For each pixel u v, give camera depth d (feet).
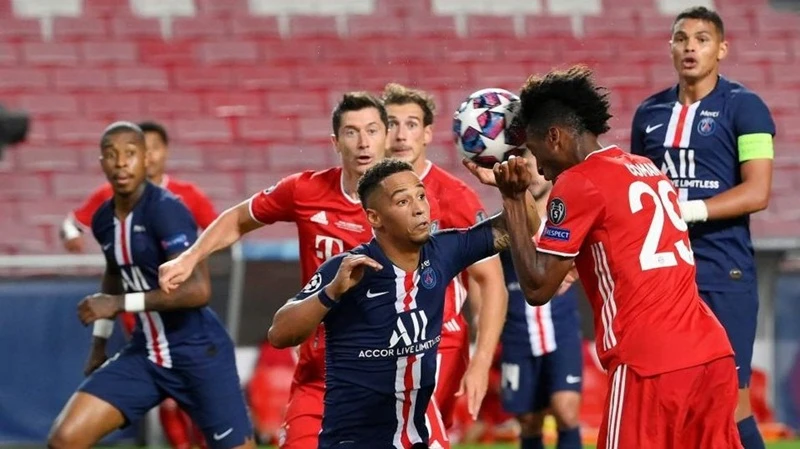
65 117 197.16
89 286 128.67
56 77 202.49
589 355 138.10
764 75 219.61
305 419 70.49
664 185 59.57
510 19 222.89
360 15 220.64
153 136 112.57
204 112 202.08
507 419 131.95
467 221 73.15
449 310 72.95
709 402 57.77
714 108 75.15
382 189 56.44
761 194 73.26
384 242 57.57
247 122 199.52
